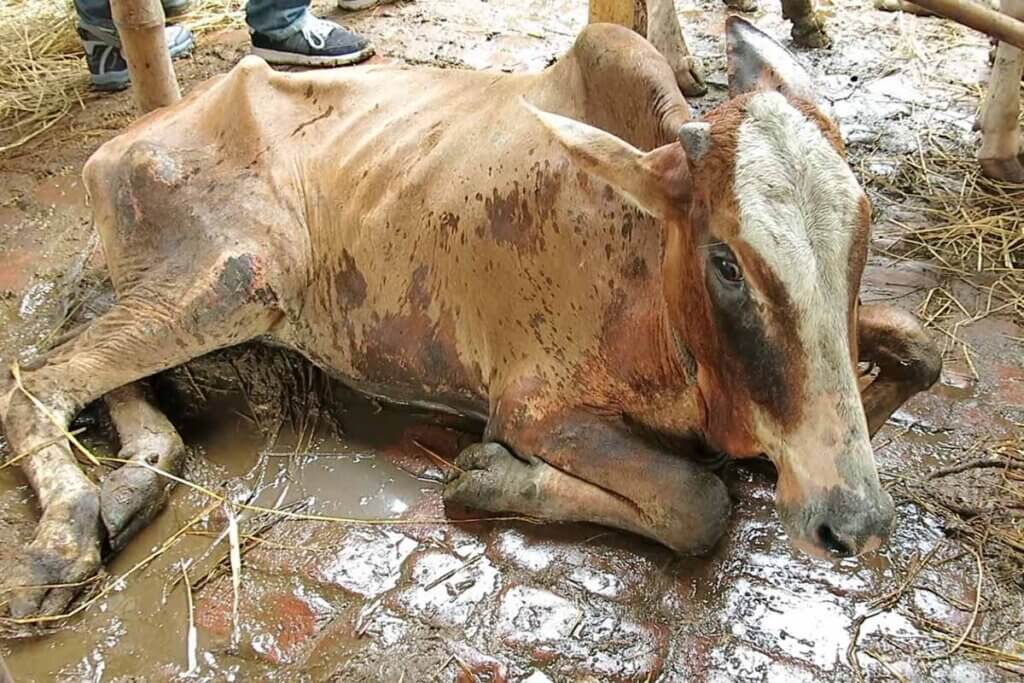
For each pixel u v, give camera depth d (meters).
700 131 2.22
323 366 3.54
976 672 2.53
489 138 3.07
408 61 5.86
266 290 3.35
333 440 3.40
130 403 3.38
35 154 5.12
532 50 5.96
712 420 2.63
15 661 2.68
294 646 2.70
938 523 2.93
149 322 3.34
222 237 3.35
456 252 3.07
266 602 2.82
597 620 2.71
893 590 2.75
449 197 3.09
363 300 3.33
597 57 2.88
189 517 3.11
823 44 5.76
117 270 3.55
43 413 3.19
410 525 3.05
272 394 3.58
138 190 3.46
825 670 2.55
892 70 5.48
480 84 3.35
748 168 2.15
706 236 2.25
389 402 3.51
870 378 3.15
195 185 3.46
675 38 5.11
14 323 3.95
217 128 3.56
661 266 2.65
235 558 2.92
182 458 3.26
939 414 3.34
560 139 2.44
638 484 2.76
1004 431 3.26
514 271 2.94
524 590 2.80
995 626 2.65
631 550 2.88
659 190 2.36
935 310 3.81
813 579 2.79
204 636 2.73
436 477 3.22
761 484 3.08
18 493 3.19
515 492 2.93
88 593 2.85
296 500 3.17
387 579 2.87
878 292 3.91
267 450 3.37
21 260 4.31
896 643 2.61
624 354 2.78
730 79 2.54
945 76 5.40
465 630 2.71
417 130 3.29
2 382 3.54
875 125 4.98
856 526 2.15
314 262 3.43
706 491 2.70
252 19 5.77
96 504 2.93
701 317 2.40
